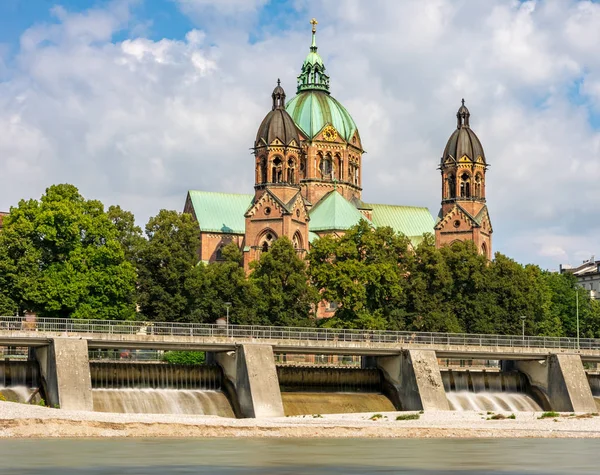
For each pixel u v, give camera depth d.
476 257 168.88
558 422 107.50
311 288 156.00
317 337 127.00
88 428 87.25
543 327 176.00
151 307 143.12
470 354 129.00
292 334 128.88
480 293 167.62
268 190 189.00
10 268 125.88
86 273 128.75
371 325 152.12
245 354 110.88
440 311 161.75
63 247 129.75
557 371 131.75
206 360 121.12
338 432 92.94
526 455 76.38
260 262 158.50
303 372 120.62
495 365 163.88
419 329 159.88
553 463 71.06
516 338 146.12
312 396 118.38
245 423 98.06
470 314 165.00
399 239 169.62
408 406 121.44
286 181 191.12
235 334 123.44
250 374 110.12
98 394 105.69
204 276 145.25
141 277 143.62
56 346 100.56
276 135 191.62
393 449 79.81
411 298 161.62
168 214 149.50
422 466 68.38
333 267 159.00
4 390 103.06
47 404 101.56
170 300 142.25
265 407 109.50
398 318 157.88
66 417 91.44
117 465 66.31
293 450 77.56
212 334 119.38
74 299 126.38
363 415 111.81
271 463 68.81
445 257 168.62
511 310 168.25
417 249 168.25
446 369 129.75
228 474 62.75
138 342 107.88
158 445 79.25
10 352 137.12
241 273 149.00
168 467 65.69
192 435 88.56
